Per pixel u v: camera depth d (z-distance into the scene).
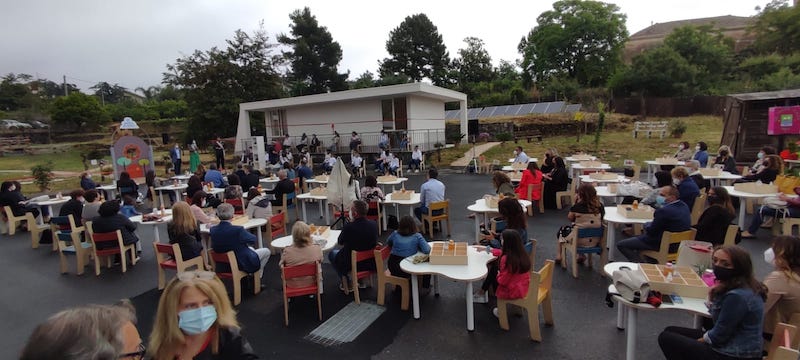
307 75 41.22
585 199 5.47
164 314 2.05
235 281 4.99
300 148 20.42
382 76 44.19
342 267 5.09
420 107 20.48
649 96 29.86
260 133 29.36
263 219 6.79
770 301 2.84
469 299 4.15
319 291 4.66
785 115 11.94
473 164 16.41
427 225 7.94
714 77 31.59
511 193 6.71
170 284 2.09
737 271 2.59
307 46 39.91
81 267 6.44
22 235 9.17
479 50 44.62
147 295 5.55
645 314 4.38
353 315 4.65
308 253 4.59
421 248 4.73
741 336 2.58
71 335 1.43
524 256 3.95
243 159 20.45
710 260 3.67
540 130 23.77
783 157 10.59
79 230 6.56
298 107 22.34
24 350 1.43
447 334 4.14
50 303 5.43
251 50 29.47
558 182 9.34
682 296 3.23
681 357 2.92
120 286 5.91
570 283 5.27
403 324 4.40
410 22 42.88
